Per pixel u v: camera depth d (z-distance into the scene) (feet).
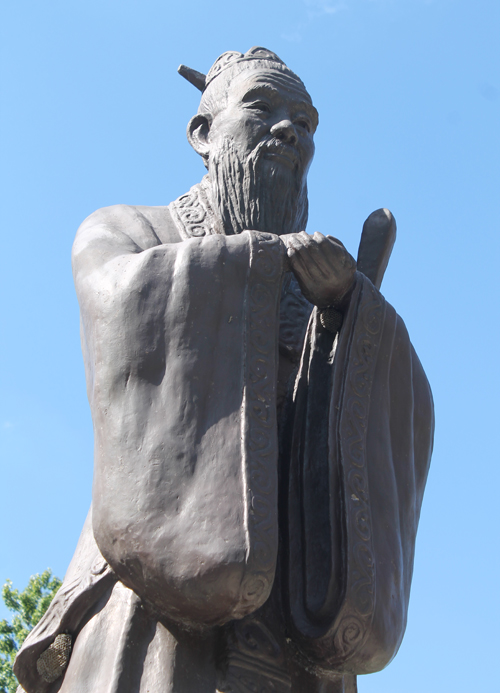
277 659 13.94
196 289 14.07
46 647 14.15
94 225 16.37
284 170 16.65
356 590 13.51
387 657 13.87
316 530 14.37
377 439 14.89
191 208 17.33
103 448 13.61
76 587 14.34
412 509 15.37
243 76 17.31
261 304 14.33
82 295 14.84
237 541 12.73
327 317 15.38
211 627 13.71
